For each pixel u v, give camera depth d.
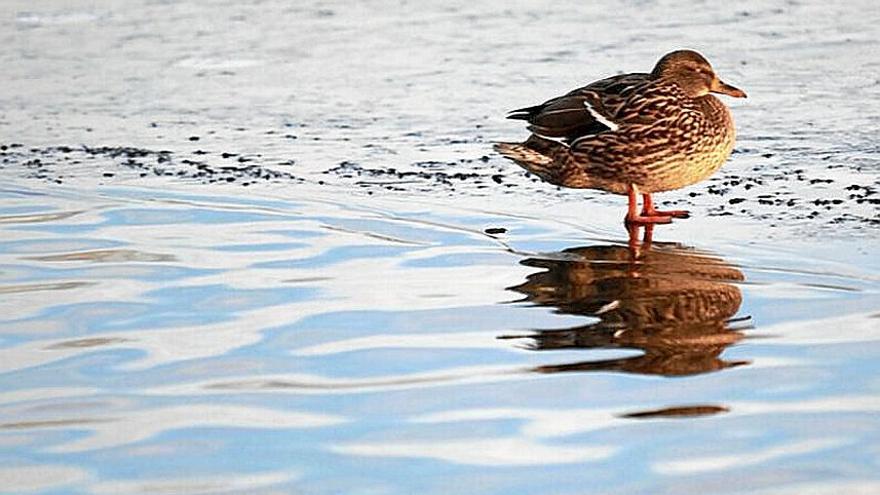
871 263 12.38
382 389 9.75
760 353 10.30
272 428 9.14
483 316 11.24
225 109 18.98
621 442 8.80
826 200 14.39
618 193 14.66
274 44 22.20
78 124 18.44
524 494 8.14
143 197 15.14
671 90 14.34
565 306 11.46
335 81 20.14
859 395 9.45
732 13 23.11
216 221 14.20
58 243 13.46
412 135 17.52
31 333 10.98
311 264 12.73
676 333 10.75
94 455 8.80
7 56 21.88
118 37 22.83
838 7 23.30
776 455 8.56
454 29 22.70
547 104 14.88
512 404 9.43
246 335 10.88
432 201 14.87
